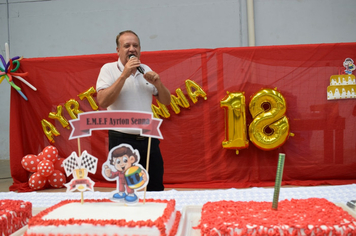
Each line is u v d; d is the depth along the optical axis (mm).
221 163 3666
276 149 3635
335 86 3562
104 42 5918
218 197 1403
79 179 1184
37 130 3805
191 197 1414
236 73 3629
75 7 5969
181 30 5746
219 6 5660
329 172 3615
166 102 2158
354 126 3588
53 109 3766
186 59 3648
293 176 3639
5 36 6129
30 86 3730
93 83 3725
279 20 5547
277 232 910
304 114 3617
